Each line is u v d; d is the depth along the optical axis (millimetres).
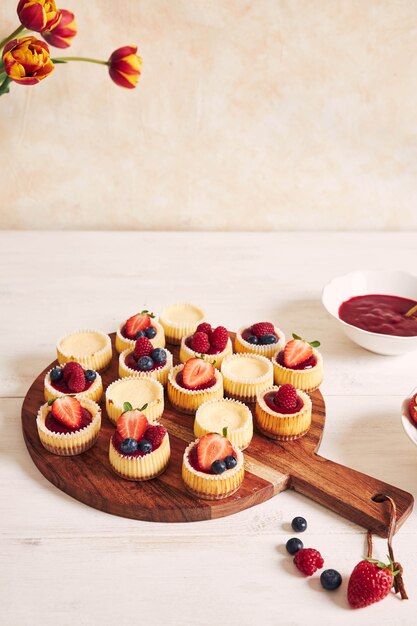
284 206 1503
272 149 1447
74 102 1388
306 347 1094
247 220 1516
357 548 896
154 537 904
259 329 1149
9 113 1389
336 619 827
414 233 1527
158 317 1213
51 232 1490
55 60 1151
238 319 1244
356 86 1401
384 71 1391
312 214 1514
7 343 1185
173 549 891
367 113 1425
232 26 1342
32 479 975
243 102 1403
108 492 935
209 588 851
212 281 1345
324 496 937
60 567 866
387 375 1141
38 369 1138
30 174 1448
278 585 857
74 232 1493
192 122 1416
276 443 1014
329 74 1388
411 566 875
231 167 1461
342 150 1454
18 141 1415
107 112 1399
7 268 1361
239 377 1076
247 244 1468
